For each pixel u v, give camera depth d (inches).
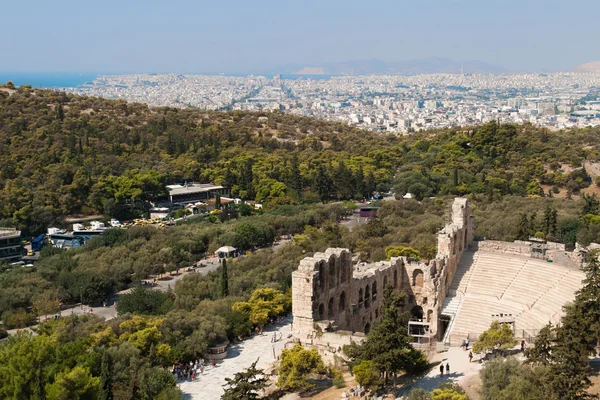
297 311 3363.7
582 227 5290.4
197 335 3870.6
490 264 4286.4
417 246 5364.2
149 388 3024.1
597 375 2662.4
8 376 2903.5
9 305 5054.1
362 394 2822.3
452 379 2824.8
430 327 3848.4
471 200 7440.9
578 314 2610.7
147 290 5068.9
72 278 5536.4
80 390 2746.1
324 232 6653.5
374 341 2790.4
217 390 3390.7
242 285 5049.2
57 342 3344.0
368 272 4065.0
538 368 2427.4
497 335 3090.6
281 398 2994.6
